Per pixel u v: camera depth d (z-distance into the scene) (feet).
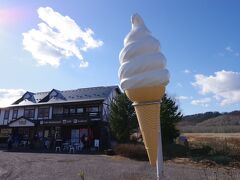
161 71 14.62
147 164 64.44
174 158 76.48
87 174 48.37
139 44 14.88
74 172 50.72
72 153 92.58
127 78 14.89
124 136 93.50
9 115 136.67
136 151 77.36
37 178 44.68
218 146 83.56
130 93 15.10
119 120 94.07
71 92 132.05
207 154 79.56
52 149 109.81
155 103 14.99
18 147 119.14
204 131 181.57
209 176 47.01
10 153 90.58
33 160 69.82
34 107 130.72
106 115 115.44
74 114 117.60
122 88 15.40
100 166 59.52
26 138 127.65
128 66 14.82
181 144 88.43
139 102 15.20
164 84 14.89
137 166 60.39
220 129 179.73
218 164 67.00
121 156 80.28
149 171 52.11
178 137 94.79
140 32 15.33
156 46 15.05
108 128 110.83
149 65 14.52
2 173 49.34
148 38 15.07
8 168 55.57
